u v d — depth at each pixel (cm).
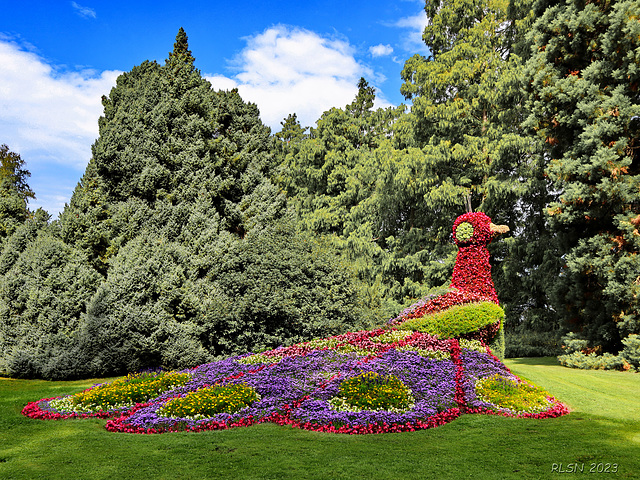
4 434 743
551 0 1762
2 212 1872
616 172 1387
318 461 582
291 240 1522
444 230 2534
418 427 743
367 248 2591
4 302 1423
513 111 2302
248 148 1892
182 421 766
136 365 1334
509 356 2038
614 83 1489
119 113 1669
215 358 1341
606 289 1407
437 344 1121
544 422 775
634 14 1365
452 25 2630
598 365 1416
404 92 2625
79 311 1388
